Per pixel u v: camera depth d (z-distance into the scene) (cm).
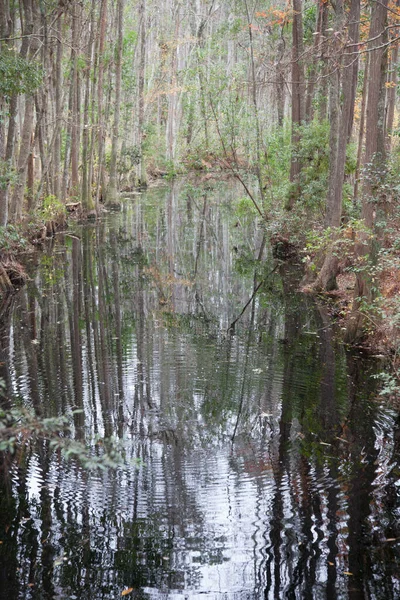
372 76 1079
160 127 5388
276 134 2411
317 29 1917
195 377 947
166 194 3931
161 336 1174
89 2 3222
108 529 568
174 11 5203
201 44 4606
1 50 1384
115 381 927
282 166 2256
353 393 878
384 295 1116
